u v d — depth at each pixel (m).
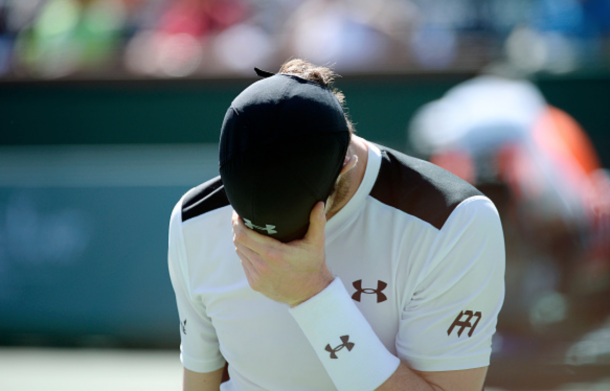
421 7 18.47
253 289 5.08
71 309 16.91
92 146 17.17
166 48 18.19
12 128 17.42
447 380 5.15
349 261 5.31
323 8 18.33
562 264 14.10
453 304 5.14
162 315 16.59
